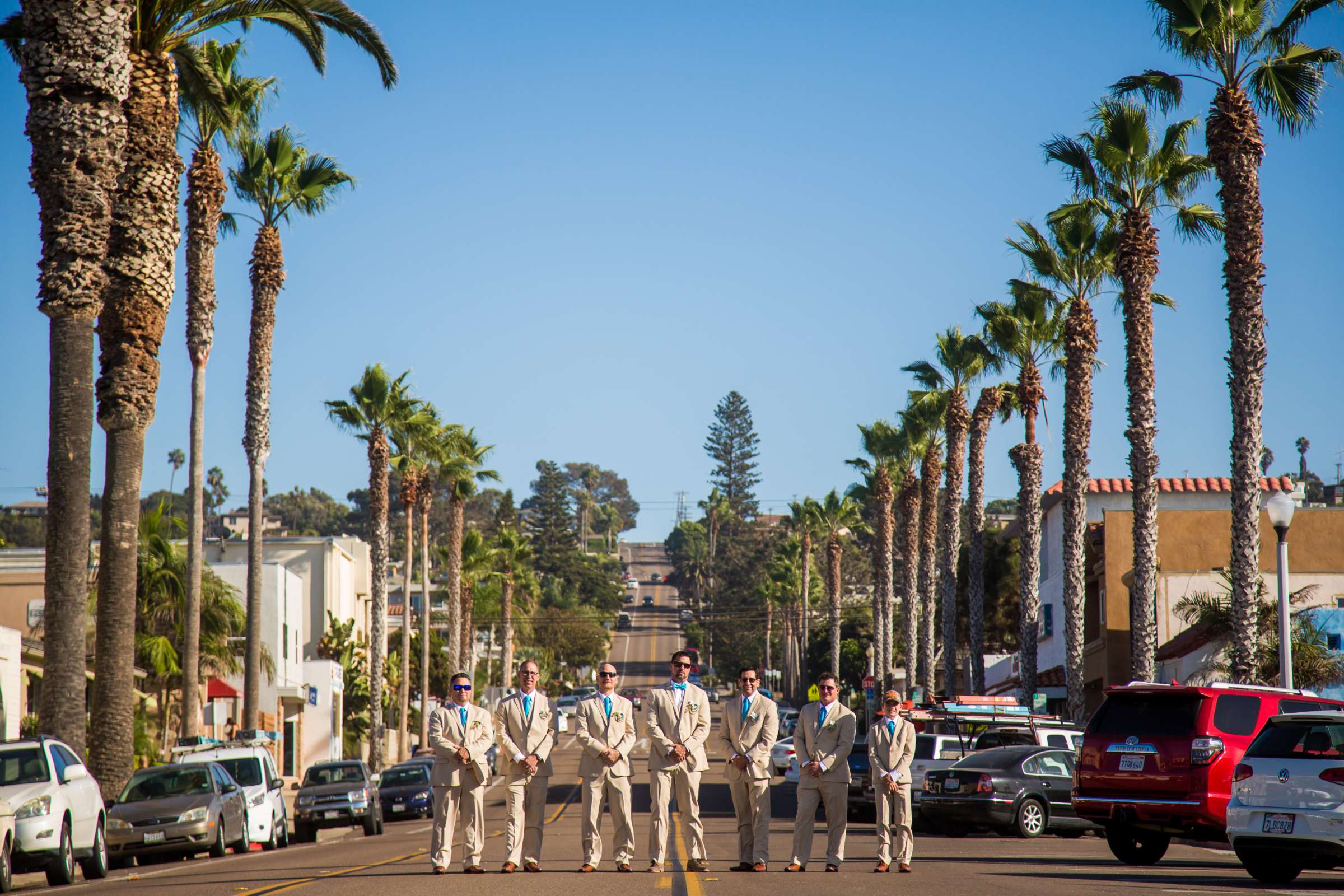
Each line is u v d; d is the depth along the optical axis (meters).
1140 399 36.62
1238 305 31.70
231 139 40.53
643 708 18.98
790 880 17.25
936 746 33.97
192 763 28.64
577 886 16.17
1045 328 48.59
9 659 38.12
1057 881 16.98
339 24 32.22
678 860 21.88
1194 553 49.69
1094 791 19.98
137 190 28.52
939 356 64.12
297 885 17.05
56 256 24.67
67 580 24.53
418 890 15.78
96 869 21.47
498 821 36.62
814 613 141.25
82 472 24.72
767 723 19.11
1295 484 58.19
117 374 28.44
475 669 108.38
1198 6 32.19
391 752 87.50
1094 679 54.06
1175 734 19.42
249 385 45.53
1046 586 64.56
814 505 116.31
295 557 83.50
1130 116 37.22
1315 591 46.34
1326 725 16.62
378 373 66.88
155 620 51.22
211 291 40.47
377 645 66.00
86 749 29.89
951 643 60.31
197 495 39.66
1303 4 31.75
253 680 43.09
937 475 69.38
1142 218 37.38
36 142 24.72
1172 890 15.69
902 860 19.12
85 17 24.64
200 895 16.30
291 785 62.81
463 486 87.19
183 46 33.38
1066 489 42.72
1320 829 16.06
